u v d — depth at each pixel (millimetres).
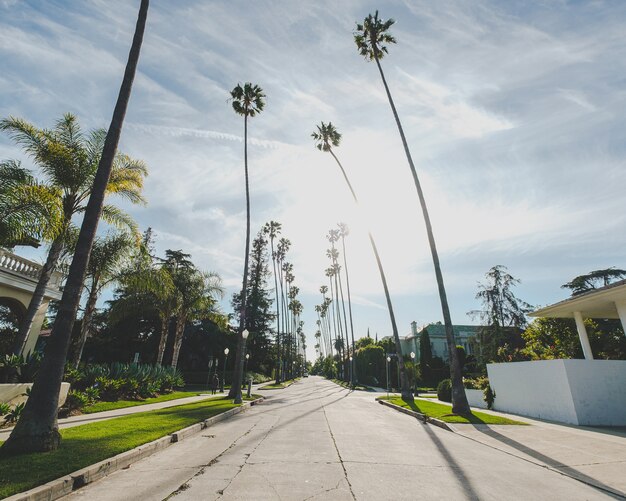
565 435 10242
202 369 48406
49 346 6988
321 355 172375
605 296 13469
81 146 14883
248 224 24375
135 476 5715
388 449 8234
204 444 8445
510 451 8336
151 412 13117
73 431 8328
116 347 42906
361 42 22906
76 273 7508
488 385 18375
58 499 4633
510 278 33781
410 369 35906
